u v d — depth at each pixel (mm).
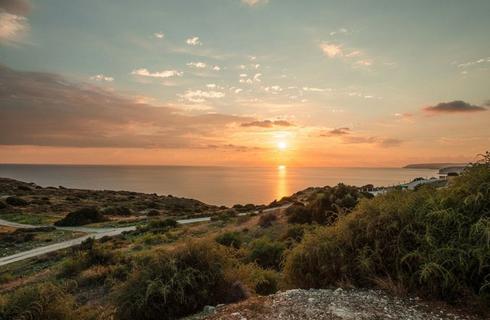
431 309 3664
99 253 19438
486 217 4016
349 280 4656
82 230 48250
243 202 198375
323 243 5141
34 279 19312
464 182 4559
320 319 3443
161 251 6797
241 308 3998
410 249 4457
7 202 70625
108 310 6371
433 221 4430
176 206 85625
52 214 64562
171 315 5680
